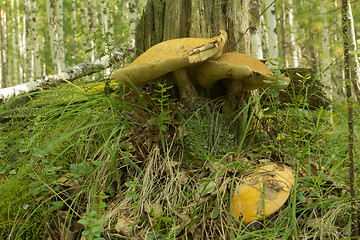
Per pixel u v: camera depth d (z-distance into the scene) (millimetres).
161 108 478
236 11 566
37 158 453
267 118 588
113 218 426
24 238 438
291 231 407
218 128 514
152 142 499
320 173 485
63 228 419
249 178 441
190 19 557
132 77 465
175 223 417
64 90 546
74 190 461
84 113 507
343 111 504
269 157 497
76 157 509
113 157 439
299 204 453
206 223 416
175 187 453
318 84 643
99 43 583
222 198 422
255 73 466
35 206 455
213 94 548
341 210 444
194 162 487
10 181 468
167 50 449
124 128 485
